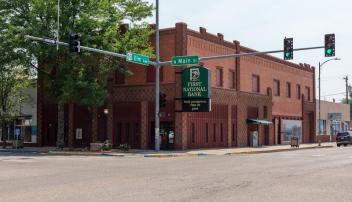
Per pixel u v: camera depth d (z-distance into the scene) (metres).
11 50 37.81
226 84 46.56
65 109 46.44
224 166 23.42
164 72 41.09
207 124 43.28
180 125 39.88
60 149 40.44
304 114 65.88
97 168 22.20
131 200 12.01
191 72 39.50
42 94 47.94
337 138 58.97
